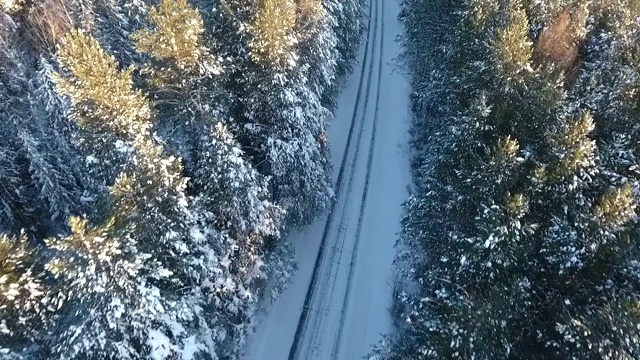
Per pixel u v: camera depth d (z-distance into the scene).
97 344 12.88
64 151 20.03
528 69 18.00
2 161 18.91
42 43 23.75
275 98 20.03
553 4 23.67
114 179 15.50
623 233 13.80
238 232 18.84
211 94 17.95
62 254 12.65
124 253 12.85
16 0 23.36
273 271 22.02
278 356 20.58
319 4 24.25
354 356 20.94
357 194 28.78
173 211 15.18
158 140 16.19
